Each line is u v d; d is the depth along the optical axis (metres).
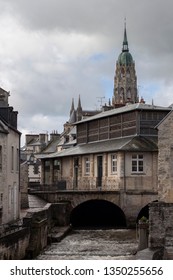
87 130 54.47
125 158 44.84
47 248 31.39
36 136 107.62
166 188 32.03
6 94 40.84
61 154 55.47
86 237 36.81
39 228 29.09
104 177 47.28
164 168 32.16
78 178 51.69
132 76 187.75
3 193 32.16
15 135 36.78
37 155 72.69
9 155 34.25
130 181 44.56
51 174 58.72
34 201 47.91
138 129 46.28
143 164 44.94
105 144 49.28
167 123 32.38
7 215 33.28
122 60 187.50
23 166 44.66
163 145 32.31
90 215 50.25
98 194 43.91
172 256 27.48
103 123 51.62
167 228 28.00
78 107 148.38
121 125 48.66
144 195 44.06
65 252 29.84
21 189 44.44
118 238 36.12
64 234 36.88
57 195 45.34
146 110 46.56
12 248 24.78
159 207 28.14
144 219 29.73
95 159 48.88
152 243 27.97
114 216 49.78
